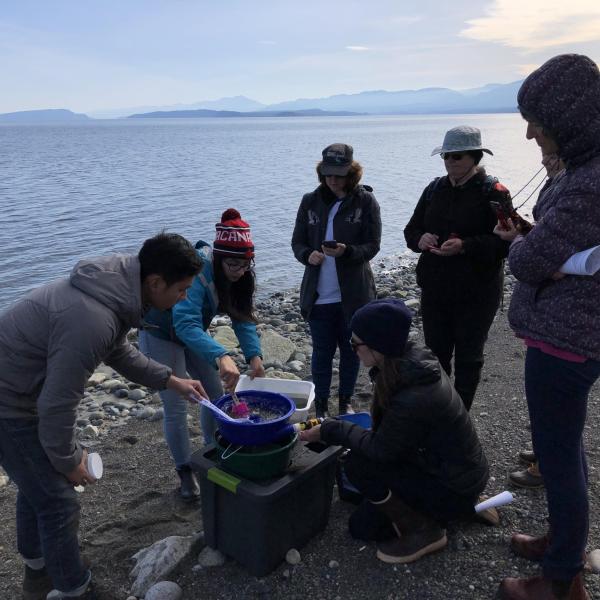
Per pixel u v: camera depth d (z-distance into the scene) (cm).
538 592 286
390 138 10006
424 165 4109
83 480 304
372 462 332
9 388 287
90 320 274
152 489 454
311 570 337
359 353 332
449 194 435
